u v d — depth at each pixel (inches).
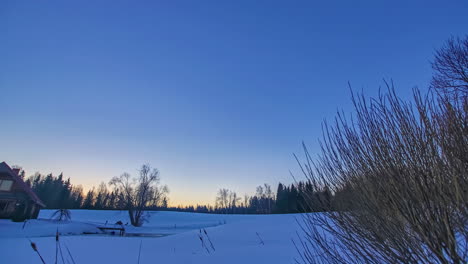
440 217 76.0
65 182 3467.0
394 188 86.0
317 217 123.3
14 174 1258.0
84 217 2198.6
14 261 352.5
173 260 352.8
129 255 394.6
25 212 1197.1
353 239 100.0
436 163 83.2
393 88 106.2
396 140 93.3
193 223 2098.9
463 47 393.7
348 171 111.5
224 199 3545.8
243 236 480.7
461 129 87.7
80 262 353.7
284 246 367.6
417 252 81.4
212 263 324.5
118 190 1968.5
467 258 73.0
